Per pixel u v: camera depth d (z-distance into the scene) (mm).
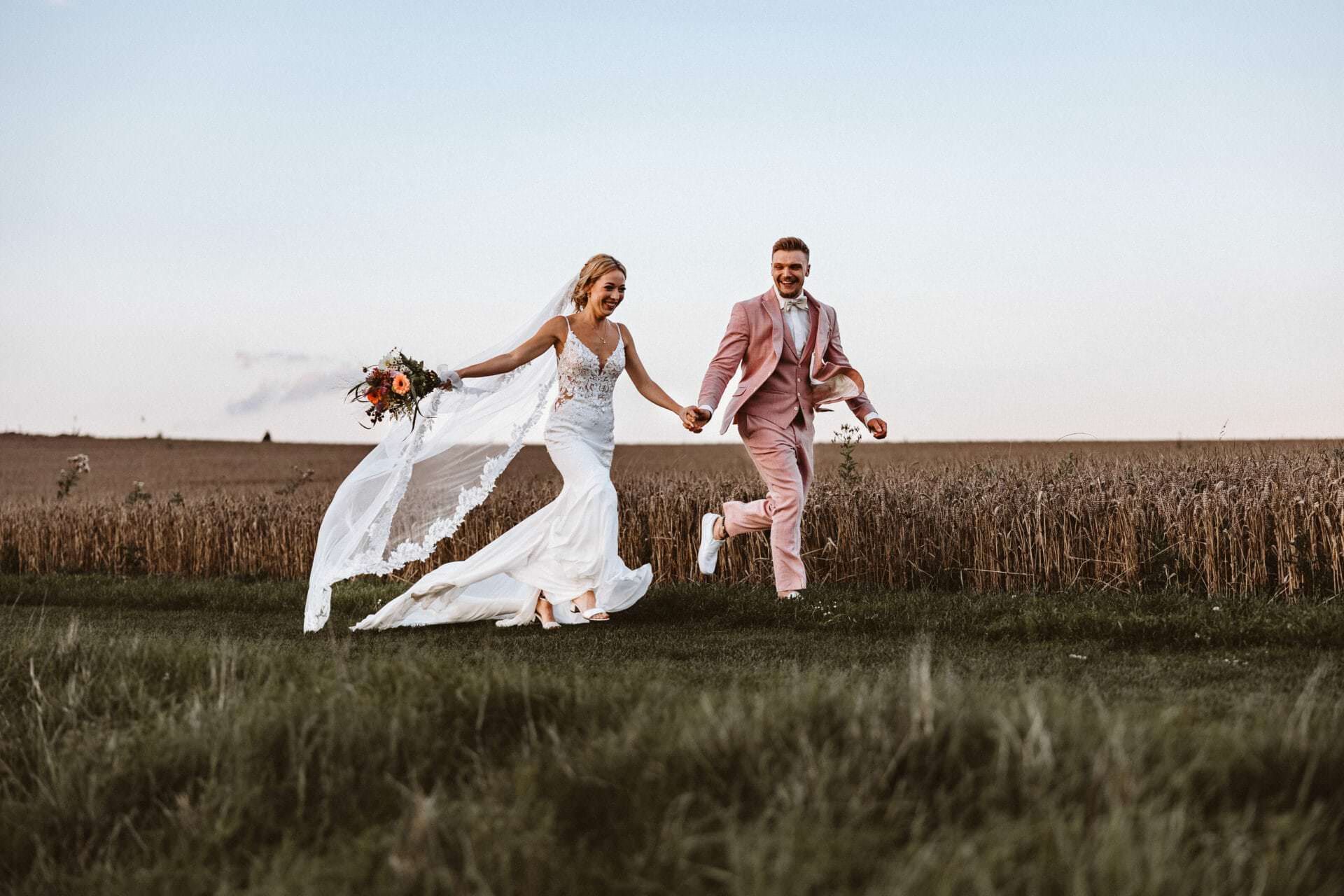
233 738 3436
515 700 3707
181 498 14922
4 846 3166
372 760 3311
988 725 2936
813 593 8094
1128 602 7352
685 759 2895
